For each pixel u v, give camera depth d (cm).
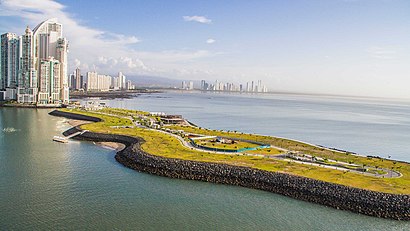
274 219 9112
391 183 10831
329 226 8762
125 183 11700
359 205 9656
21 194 10381
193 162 12938
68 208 9406
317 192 10400
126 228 8356
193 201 10219
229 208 9762
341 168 12850
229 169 12281
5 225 8269
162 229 8388
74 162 14450
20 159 14762
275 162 13312
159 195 10631
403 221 9081
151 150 15038
